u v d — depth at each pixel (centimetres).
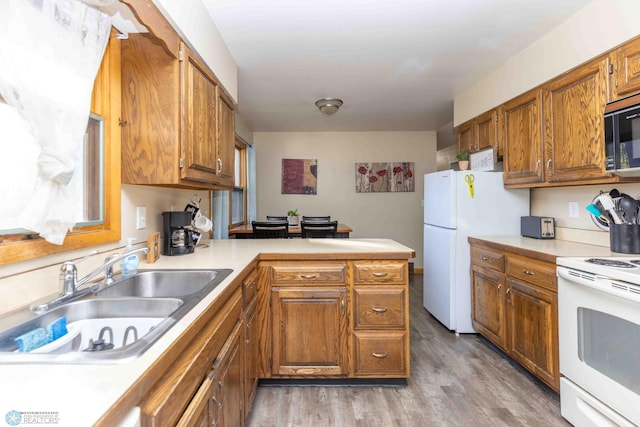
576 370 161
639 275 129
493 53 253
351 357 197
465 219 284
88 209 132
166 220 187
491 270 250
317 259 195
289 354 196
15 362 62
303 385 205
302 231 369
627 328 134
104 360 63
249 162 505
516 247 217
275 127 505
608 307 141
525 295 209
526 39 231
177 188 215
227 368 118
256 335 187
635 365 131
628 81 171
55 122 94
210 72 191
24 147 90
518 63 254
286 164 539
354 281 196
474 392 197
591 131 193
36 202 94
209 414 95
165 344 70
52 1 94
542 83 230
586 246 217
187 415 76
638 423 129
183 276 146
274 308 196
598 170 189
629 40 171
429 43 235
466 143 339
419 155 542
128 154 151
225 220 378
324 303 196
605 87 184
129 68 150
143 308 103
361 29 214
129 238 150
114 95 144
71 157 99
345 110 410
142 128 150
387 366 196
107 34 115
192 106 162
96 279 131
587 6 193
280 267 196
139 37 136
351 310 196
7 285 94
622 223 189
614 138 171
